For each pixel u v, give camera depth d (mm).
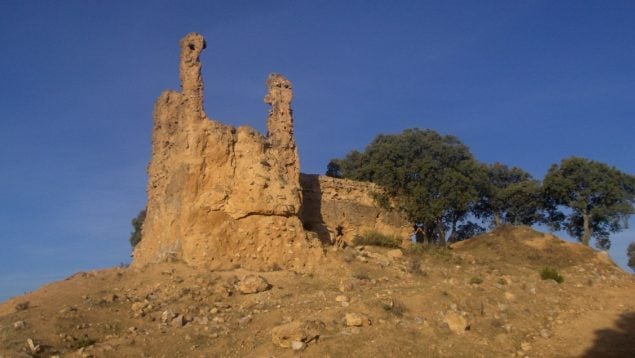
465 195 50344
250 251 35344
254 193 36094
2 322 26266
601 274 39844
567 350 24078
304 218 43656
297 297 29844
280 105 42062
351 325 24672
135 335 25297
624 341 24484
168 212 37094
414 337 23922
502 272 40688
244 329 25672
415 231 52188
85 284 32219
